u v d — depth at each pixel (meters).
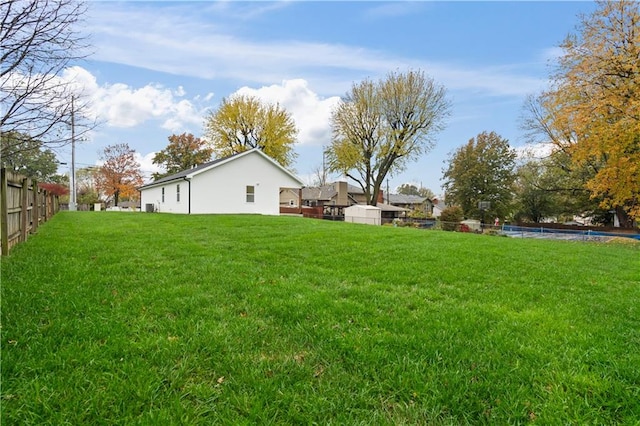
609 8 15.67
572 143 18.58
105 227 9.83
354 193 45.53
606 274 5.64
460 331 2.87
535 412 1.85
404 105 26.89
